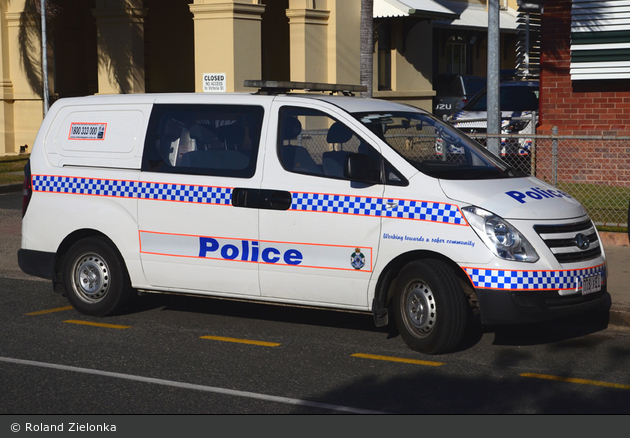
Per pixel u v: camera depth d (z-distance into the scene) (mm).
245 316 7980
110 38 21703
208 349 6789
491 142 10852
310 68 21453
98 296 7812
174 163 7398
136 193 7484
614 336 7238
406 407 5371
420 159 6703
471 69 32250
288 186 6859
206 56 19219
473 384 5852
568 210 6551
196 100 7430
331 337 7176
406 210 6418
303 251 6801
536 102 17688
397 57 24859
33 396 5594
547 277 6195
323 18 21766
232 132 7207
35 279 9719
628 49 13219
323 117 6902
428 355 6574
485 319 6191
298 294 6891
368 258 6555
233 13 18750
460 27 29719
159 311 8180
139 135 7578
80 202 7777
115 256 7652
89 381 5926
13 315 7977
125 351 6719
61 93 25953
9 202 15727
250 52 19328
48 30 23656
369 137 6699
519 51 20219
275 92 7359
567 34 13969
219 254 7148
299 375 6070
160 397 5574
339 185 6688
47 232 7957
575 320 7703
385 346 6863
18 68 23734
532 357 6555
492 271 6137
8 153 23844
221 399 5531
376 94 23719
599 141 13812
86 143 7836
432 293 6375
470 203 6262
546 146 14258
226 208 7066
